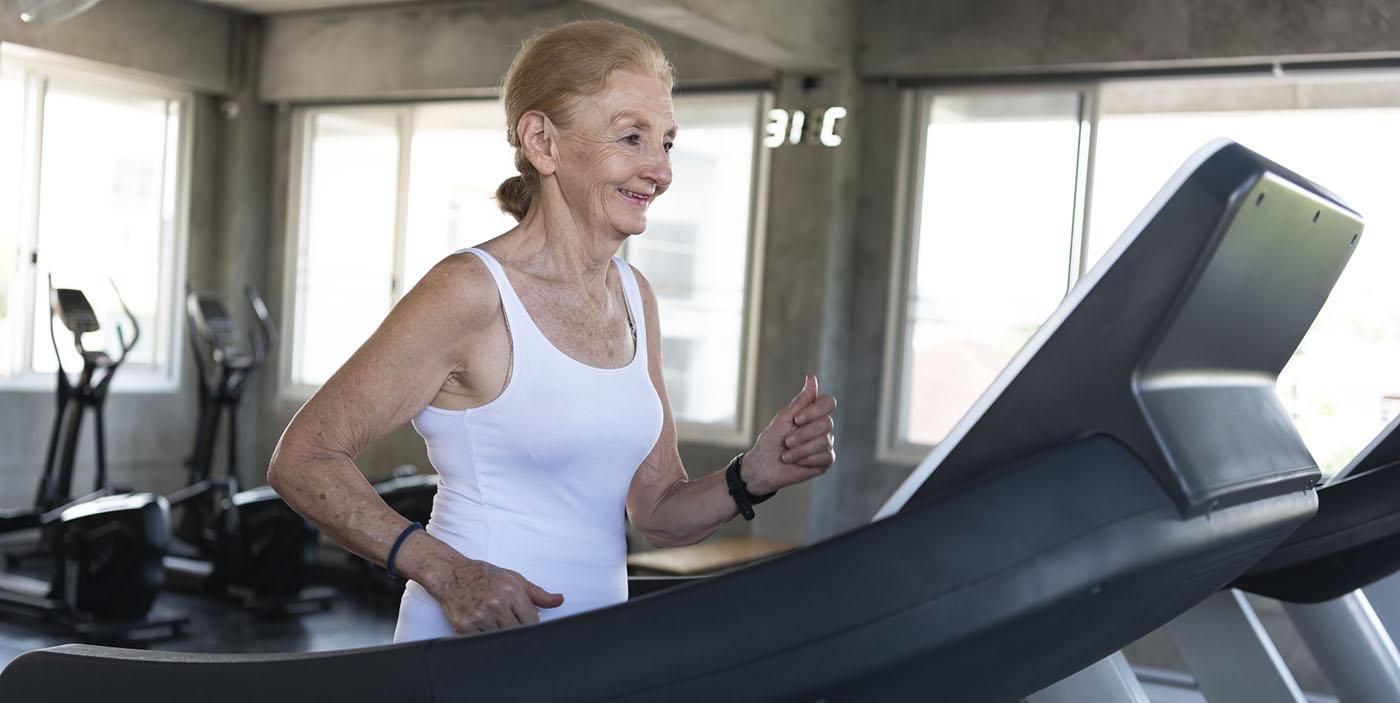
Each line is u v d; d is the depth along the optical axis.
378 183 8.19
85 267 7.89
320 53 8.19
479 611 1.17
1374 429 5.93
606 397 1.37
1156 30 5.77
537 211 1.40
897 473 6.59
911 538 0.88
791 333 6.55
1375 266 6.04
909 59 6.32
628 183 1.34
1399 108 5.96
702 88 6.91
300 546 6.39
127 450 8.10
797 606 0.90
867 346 6.62
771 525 6.57
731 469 1.50
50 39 7.27
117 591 5.56
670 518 1.53
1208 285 0.85
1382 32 5.33
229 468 6.97
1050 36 6.00
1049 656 1.00
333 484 1.24
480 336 1.32
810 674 0.90
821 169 6.45
